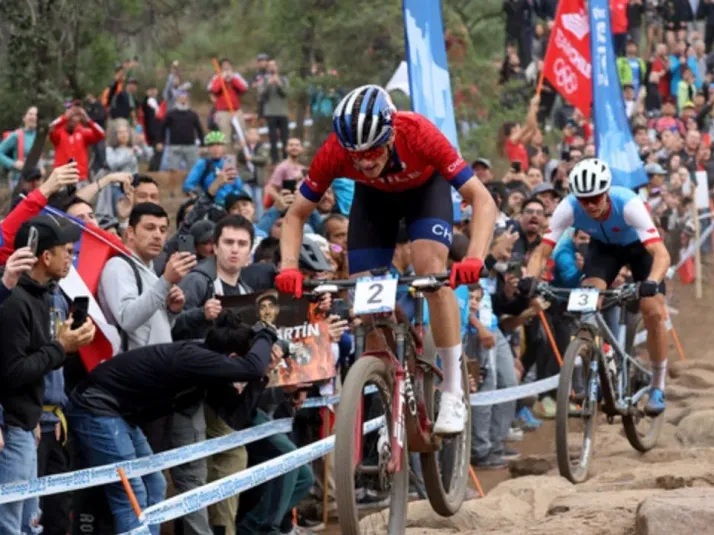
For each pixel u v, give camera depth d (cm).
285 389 1014
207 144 1611
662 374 1247
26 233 793
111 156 2216
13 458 769
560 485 1046
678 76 3291
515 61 3016
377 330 773
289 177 1605
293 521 1080
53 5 1702
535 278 1112
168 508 817
